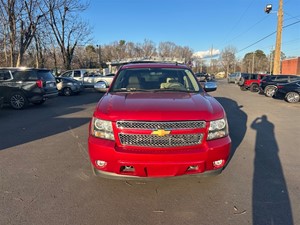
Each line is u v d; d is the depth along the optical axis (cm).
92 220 298
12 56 2042
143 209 321
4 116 959
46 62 3494
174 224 292
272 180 400
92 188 372
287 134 683
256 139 630
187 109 339
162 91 445
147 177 327
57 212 312
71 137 643
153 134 320
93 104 1318
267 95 1805
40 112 1053
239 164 463
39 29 2347
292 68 5469
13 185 382
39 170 436
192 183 385
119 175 333
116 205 329
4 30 2061
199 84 480
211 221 297
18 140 618
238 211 316
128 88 462
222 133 346
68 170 436
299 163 472
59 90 1831
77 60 4762
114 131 330
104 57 8031
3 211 314
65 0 2739
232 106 1259
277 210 318
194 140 328
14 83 1148
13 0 1961
